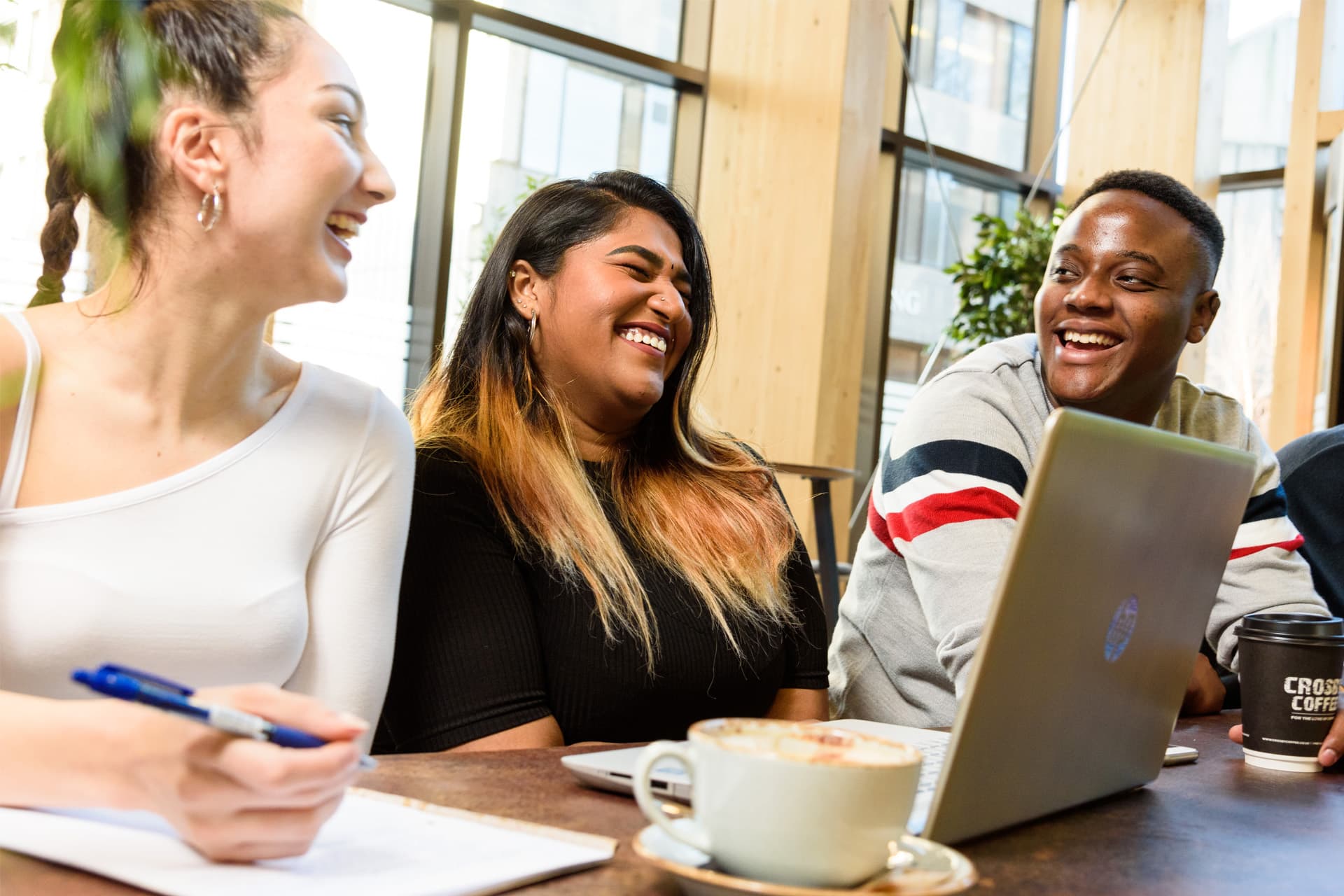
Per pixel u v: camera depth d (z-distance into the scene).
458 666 1.25
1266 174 5.84
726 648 1.42
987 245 5.34
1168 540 0.84
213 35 0.92
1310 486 2.06
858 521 5.40
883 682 1.70
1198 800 0.94
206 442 1.04
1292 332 5.50
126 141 0.93
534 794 0.81
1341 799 0.98
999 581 0.69
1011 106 6.12
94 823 0.67
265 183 0.93
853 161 4.63
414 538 1.32
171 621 0.97
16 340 0.96
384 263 4.46
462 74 4.50
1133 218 1.72
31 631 0.92
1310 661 1.08
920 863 0.64
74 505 0.96
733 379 4.80
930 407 1.61
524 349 1.51
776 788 0.58
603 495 1.50
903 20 5.46
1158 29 5.75
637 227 1.54
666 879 0.64
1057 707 0.78
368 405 1.17
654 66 4.96
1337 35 5.54
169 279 0.96
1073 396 1.72
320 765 0.60
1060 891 0.66
